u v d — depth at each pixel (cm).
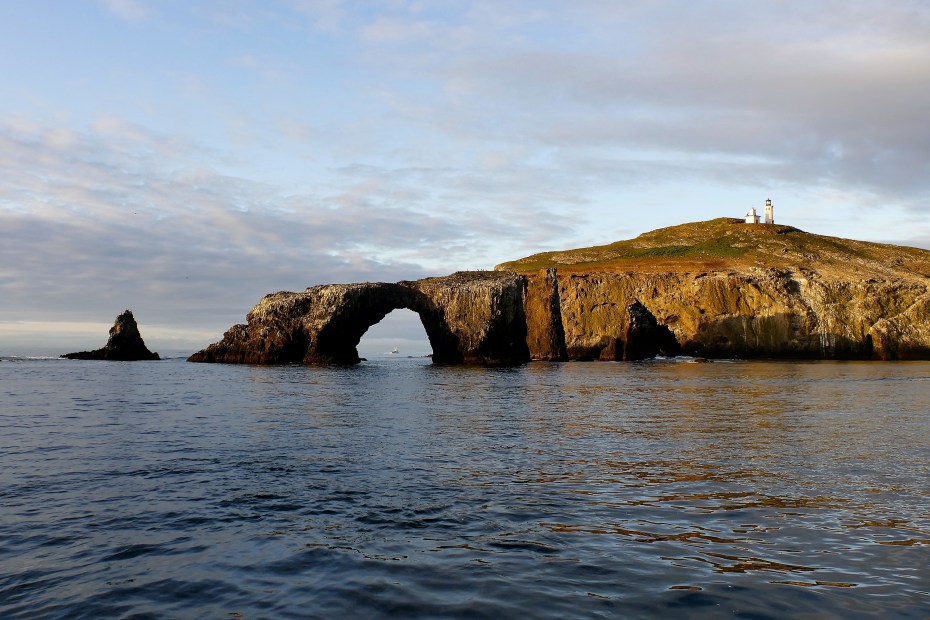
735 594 716
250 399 3198
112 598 716
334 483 1262
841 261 14538
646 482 1277
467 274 9144
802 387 4216
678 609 678
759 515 1034
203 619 661
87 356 10000
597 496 1161
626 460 1524
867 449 1688
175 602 705
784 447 1725
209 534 941
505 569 795
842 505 1098
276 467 1420
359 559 834
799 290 11150
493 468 1420
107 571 797
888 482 1279
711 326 10869
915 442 1812
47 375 5694
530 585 744
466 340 7706
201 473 1354
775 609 677
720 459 1536
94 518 1020
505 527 970
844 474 1358
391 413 2573
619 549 869
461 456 1573
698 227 18838
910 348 10031
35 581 765
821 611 672
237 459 1516
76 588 744
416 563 818
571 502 1118
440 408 2798
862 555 844
